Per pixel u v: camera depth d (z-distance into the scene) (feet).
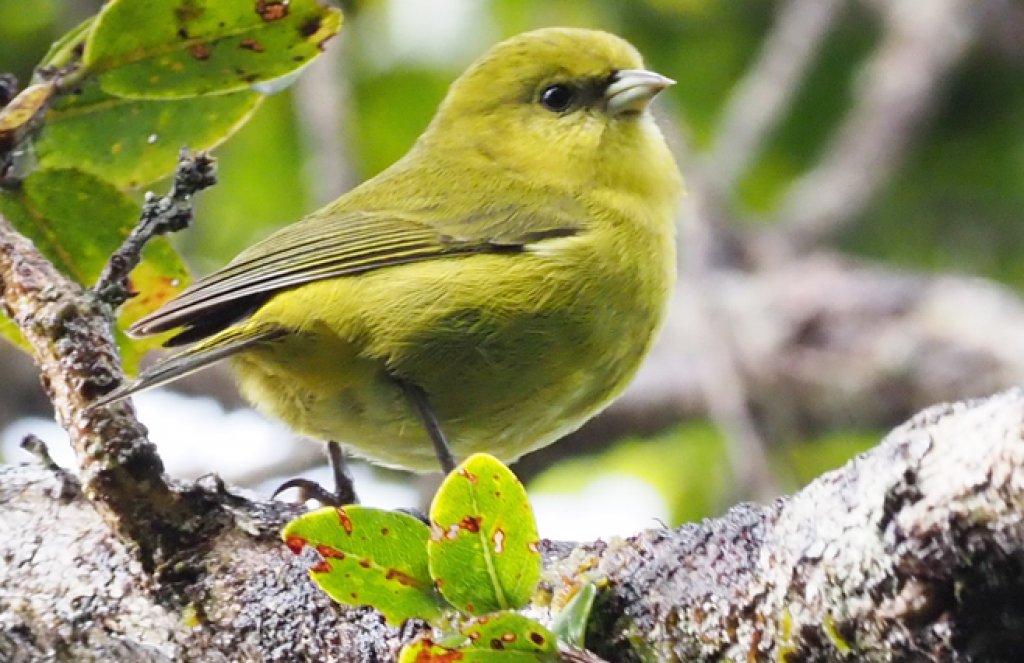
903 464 18.15
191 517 24.73
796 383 53.62
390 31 50.57
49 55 28.02
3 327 29.01
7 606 24.75
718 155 50.85
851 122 54.29
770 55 50.31
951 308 53.72
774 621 19.81
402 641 22.91
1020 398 17.42
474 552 20.76
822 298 54.44
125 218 29.22
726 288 54.95
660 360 53.93
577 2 51.52
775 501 21.22
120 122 29.25
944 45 53.31
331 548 20.94
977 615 17.84
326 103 46.21
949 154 55.01
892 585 18.29
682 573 21.31
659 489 52.95
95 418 24.26
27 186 28.63
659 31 53.42
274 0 26.32
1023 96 54.24
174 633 24.31
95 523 25.96
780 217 55.52
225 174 51.62
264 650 23.82
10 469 27.35
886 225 56.70
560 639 20.21
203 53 27.09
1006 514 17.21
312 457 48.55
